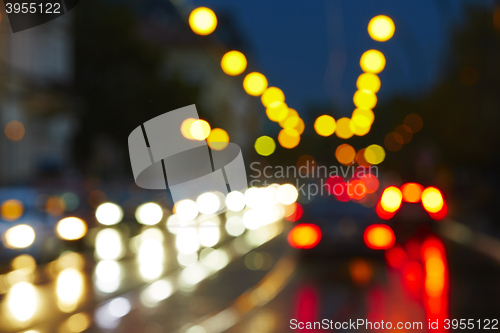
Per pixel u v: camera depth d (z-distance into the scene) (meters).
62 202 18.06
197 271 15.05
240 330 8.98
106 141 38.50
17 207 16.38
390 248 16.64
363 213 16.69
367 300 11.15
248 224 27.94
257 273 14.70
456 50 32.31
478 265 15.24
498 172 32.09
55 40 39.09
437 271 14.41
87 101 38.72
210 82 55.91
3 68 36.59
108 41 38.84
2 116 37.50
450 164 33.19
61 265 15.84
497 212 26.52
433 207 17.44
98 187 21.72
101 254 17.89
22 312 10.35
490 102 31.19
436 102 33.62
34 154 40.47
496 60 30.77
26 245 15.33
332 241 16.50
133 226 21.53
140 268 15.51
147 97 38.31
